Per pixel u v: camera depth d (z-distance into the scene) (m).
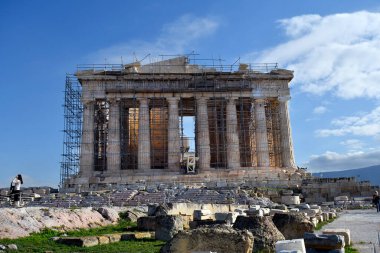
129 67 66.44
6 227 17.34
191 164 63.25
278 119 66.56
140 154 63.31
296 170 63.53
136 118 74.00
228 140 64.62
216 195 42.28
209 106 71.50
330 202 47.78
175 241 12.79
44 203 36.03
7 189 50.31
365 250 14.99
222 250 12.46
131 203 36.34
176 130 64.31
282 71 67.06
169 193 43.34
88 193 46.25
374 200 39.88
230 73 66.12
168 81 65.81
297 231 16.77
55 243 16.31
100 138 69.50
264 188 51.22
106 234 19.02
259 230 14.16
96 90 64.75
